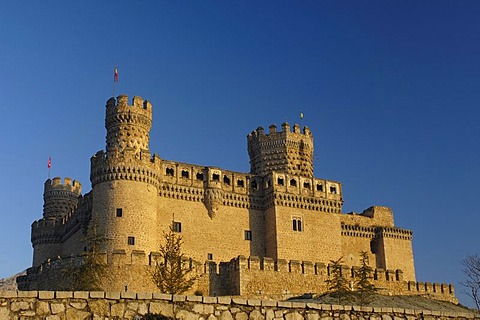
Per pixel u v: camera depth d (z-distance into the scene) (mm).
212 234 90938
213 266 79250
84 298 25281
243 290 76875
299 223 96312
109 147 89188
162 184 89062
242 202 95250
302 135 108688
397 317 30453
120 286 71625
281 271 80375
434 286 91625
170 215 88562
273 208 95125
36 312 24500
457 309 79188
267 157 106625
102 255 72812
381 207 114500
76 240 94688
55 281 76250
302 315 28250
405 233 111688
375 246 110000
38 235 104750
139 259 73438
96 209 82562
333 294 73750
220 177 94312
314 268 83000
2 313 24031
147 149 90250
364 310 29672
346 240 107250
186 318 26281
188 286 67625
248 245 93625
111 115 90312
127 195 82438
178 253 78125
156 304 26078
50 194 112000
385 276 88188
